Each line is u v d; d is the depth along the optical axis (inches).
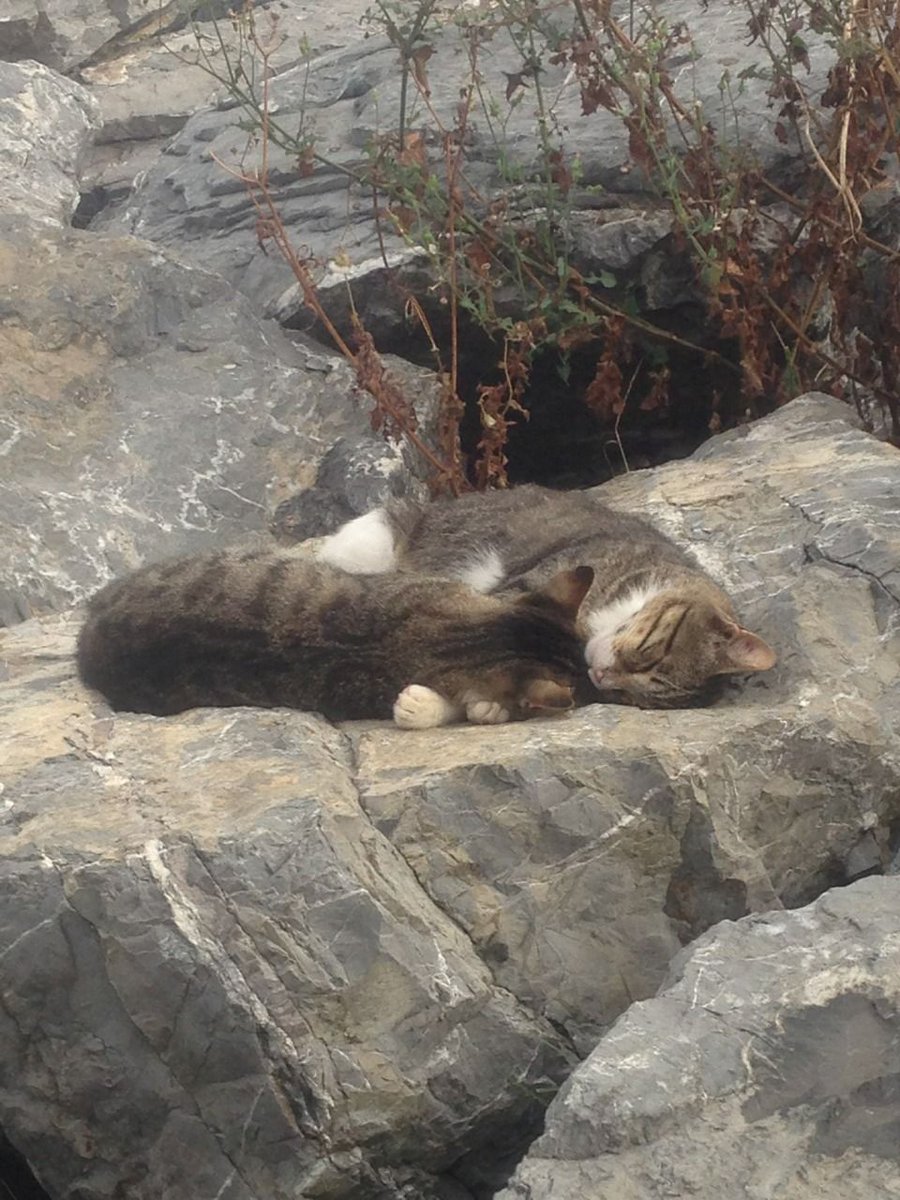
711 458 98.1
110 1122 72.1
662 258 108.2
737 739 76.7
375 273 110.0
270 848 72.2
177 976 71.2
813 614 83.1
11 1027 72.4
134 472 102.4
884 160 109.8
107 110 144.6
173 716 80.1
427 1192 72.3
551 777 75.1
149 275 109.0
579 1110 65.4
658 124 105.8
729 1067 66.2
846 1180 63.8
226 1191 71.2
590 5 104.9
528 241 107.1
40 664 86.9
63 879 71.9
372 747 78.0
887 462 93.2
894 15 108.0
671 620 83.1
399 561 91.3
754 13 111.0
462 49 122.5
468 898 74.2
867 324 106.3
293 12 156.6
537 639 82.1
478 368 111.2
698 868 75.7
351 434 106.0
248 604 81.7
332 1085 70.6
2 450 101.5
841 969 68.3
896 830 79.4
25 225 110.1
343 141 119.9
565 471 115.2
